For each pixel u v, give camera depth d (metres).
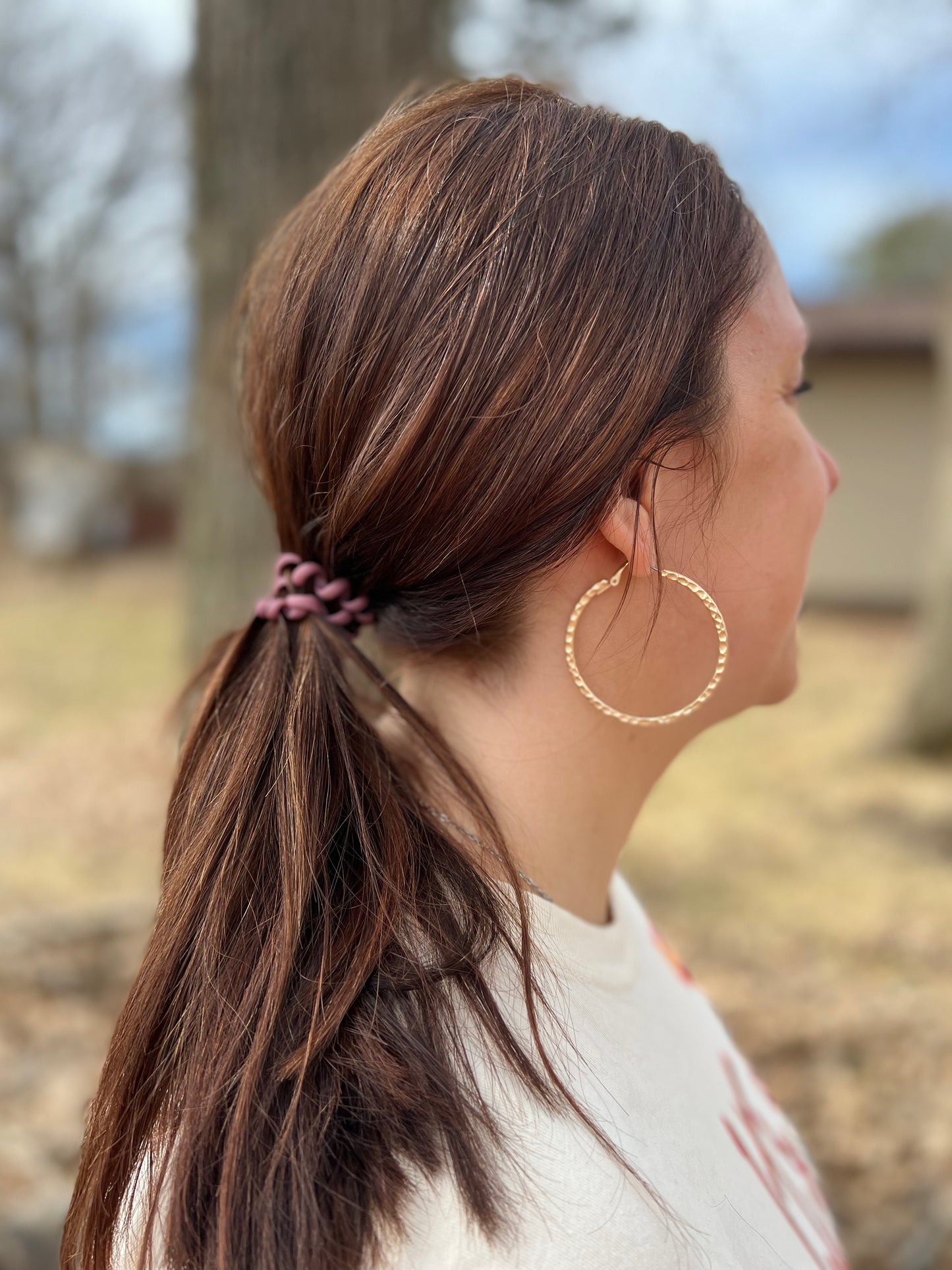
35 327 16.75
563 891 0.68
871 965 3.38
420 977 0.54
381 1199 0.48
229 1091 0.52
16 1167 2.11
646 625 0.65
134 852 4.06
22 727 5.93
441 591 0.63
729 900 3.92
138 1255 0.54
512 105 0.63
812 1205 0.79
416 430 0.57
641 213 0.59
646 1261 0.49
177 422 15.24
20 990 2.81
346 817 0.59
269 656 0.66
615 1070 0.59
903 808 5.01
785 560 0.69
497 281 0.56
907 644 9.21
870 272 13.54
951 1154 2.38
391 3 2.52
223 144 2.55
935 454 10.25
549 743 0.67
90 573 12.41
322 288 0.61
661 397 0.58
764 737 6.39
